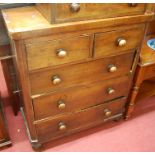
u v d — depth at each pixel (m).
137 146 1.47
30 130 1.27
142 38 1.13
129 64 1.23
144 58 1.35
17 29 0.82
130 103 1.54
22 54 0.89
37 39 0.87
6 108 1.73
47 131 1.32
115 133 1.55
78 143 1.47
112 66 1.16
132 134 1.55
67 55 0.98
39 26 0.85
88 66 1.10
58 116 1.27
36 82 1.03
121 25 1.00
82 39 0.96
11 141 1.47
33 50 0.90
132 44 1.12
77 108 1.30
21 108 1.60
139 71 1.33
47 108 1.18
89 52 1.02
